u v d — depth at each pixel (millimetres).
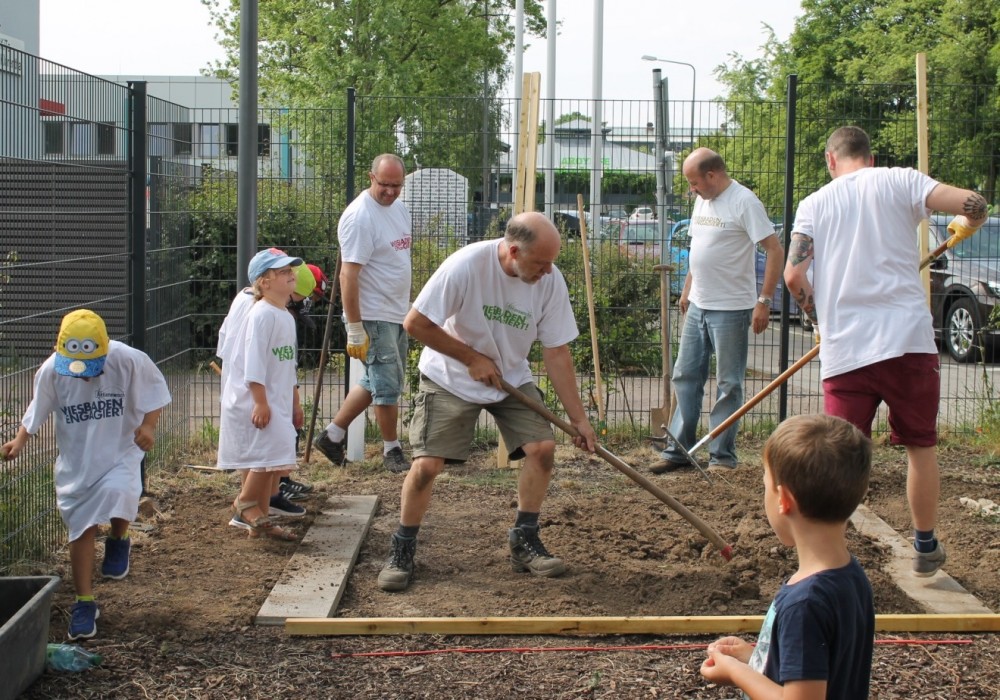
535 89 7477
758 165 8836
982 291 12117
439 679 4121
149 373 4680
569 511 6367
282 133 9477
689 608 4797
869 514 6309
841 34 29016
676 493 6840
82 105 6043
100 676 4098
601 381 8883
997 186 9156
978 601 4945
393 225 7207
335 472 7523
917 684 4094
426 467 5082
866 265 4992
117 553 4910
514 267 4891
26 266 5520
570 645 4441
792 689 2318
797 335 13648
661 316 8531
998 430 8438
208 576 5207
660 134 8867
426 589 5109
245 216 7359
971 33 23406
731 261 7312
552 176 10625
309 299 7598
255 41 7293
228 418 5785
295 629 4512
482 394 5098
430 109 8977
